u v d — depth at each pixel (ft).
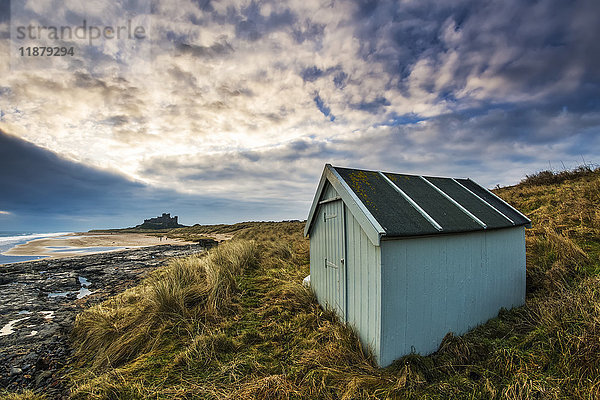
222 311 16.90
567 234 20.95
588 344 9.03
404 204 13.65
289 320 15.80
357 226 12.80
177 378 10.97
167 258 51.26
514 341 11.50
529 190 36.73
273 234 61.00
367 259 11.89
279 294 19.39
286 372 11.19
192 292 18.67
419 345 12.01
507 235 15.71
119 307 18.67
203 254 39.45
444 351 12.07
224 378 10.88
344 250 13.97
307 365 11.42
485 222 14.37
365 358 11.71
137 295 21.58
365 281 12.05
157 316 15.83
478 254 14.11
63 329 17.33
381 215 11.95
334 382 10.30
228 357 12.32
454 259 13.14
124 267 41.55
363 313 12.23
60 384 11.68
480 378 9.88
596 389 7.94
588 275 15.07
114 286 29.71
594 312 10.17
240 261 27.09
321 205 16.96
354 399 9.27
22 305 23.06
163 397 9.91
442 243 12.70
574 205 25.93
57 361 13.56
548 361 9.52
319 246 17.38
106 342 14.37
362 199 12.80
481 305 14.23
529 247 21.03
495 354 10.57
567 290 13.78
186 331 14.67
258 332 14.46
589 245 18.94
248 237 61.00
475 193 18.38
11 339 15.94
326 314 15.53
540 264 18.28
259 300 18.75
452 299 13.05
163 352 13.00
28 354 14.14
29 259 56.54
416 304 11.89
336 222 14.93
